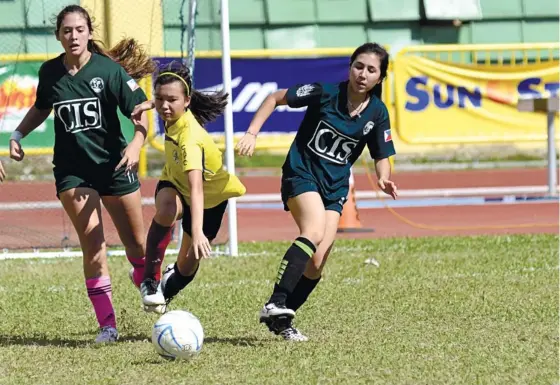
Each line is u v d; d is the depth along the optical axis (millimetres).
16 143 23156
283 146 54906
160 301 22828
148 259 22875
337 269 34312
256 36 77562
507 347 21844
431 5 79625
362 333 23672
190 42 38125
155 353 21297
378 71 21656
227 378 18875
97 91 22312
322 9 78812
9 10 41875
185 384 18391
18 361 20656
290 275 21578
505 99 60094
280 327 21719
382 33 79688
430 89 59094
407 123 58875
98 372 19562
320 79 54688
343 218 46969
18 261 37344
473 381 18750
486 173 74000
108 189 23078
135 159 21734
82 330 24594
